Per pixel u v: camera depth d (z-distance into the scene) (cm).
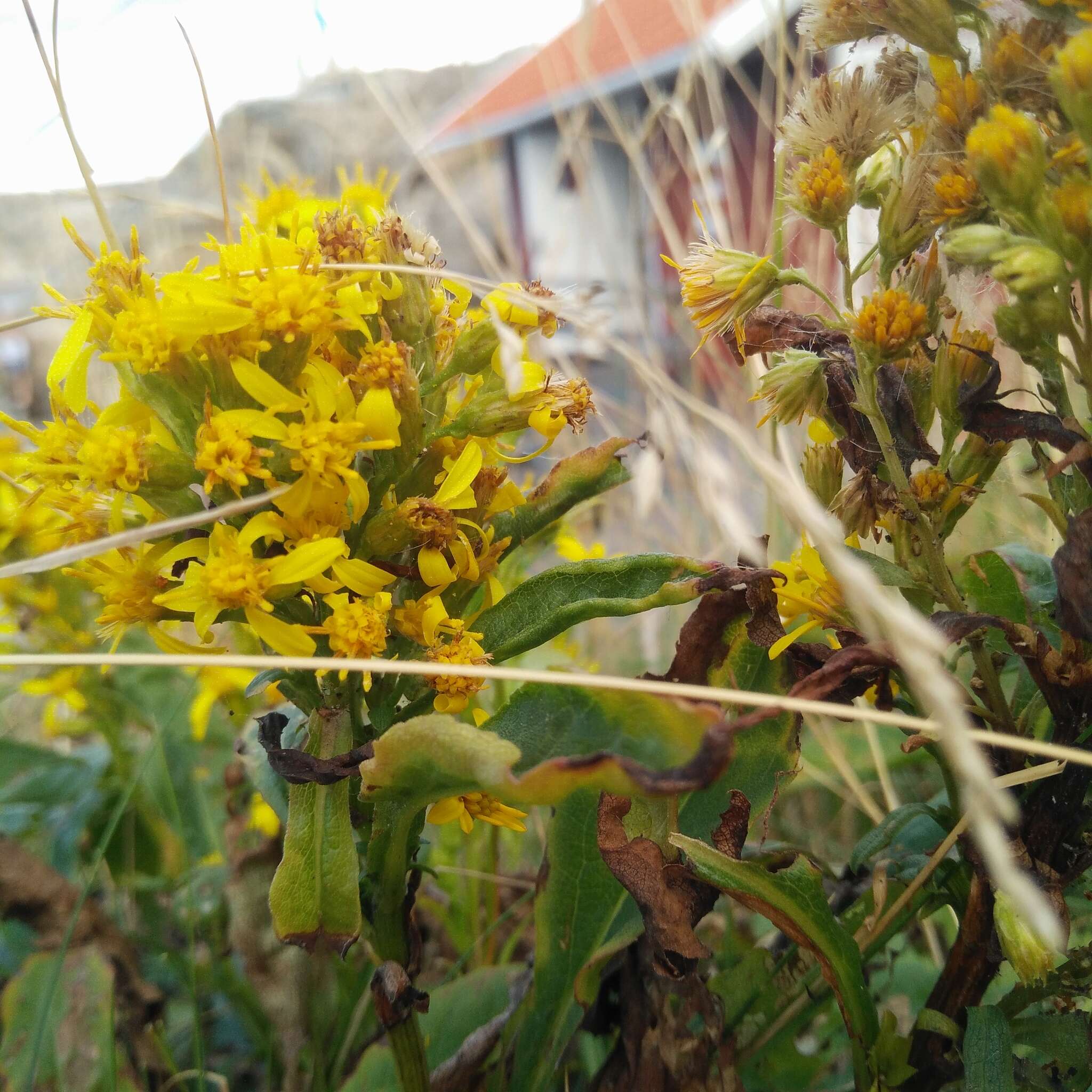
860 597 8
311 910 10
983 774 7
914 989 17
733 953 16
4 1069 13
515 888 19
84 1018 13
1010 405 15
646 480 10
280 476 10
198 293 10
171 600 10
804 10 11
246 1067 16
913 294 11
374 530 10
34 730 22
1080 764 11
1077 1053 11
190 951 15
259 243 11
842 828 22
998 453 12
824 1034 16
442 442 11
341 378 11
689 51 29
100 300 11
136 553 11
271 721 10
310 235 11
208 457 10
